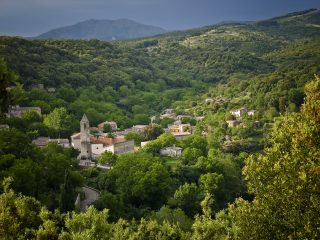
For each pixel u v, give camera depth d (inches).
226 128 6889.8
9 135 3690.9
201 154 5196.9
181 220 3053.6
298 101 7111.2
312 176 985.5
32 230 1322.6
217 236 1286.9
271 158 1127.6
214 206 3799.2
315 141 1030.4
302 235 967.0
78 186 3617.1
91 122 7504.9
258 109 7647.6
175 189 4131.4
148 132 6702.8
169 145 5777.6
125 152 5639.8
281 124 1223.5
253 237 1082.1
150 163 4052.7
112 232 1673.2
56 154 3973.9
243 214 1112.2
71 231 1352.1
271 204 1077.1
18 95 734.5
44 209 1493.6
